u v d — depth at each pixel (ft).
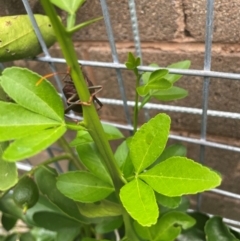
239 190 0.84
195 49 0.65
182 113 0.76
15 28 0.55
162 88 0.51
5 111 0.40
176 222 0.61
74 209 0.66
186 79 0.70
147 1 0.61
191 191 0.40
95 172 0.56
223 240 0.67
